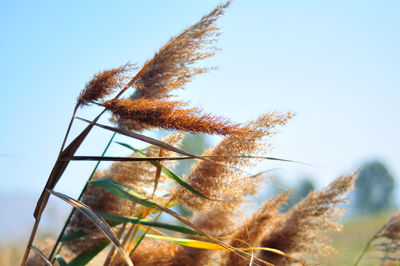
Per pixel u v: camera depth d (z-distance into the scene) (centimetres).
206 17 118
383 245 171
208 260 127
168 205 121
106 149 120
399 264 161
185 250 128
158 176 115
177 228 109
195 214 141
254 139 104
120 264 122
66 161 97
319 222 129
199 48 119
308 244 129
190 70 120
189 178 117
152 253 126
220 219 137
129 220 111
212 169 112
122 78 94
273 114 104
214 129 86
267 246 129
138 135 96
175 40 119
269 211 130
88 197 124
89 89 93
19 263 123
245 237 129
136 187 125
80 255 119
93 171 120
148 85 119
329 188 132
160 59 119
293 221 129
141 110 90
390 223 170
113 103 94
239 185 113
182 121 87
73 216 121
